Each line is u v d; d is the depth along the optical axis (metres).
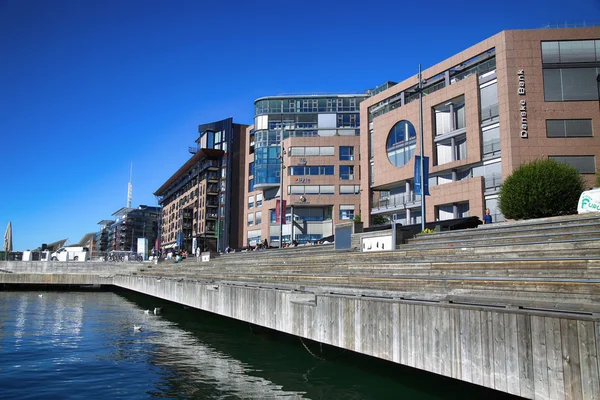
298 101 82.00
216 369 15.55
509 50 42.16
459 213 45.78
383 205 55.41
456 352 9.21
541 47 42.09
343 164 75.50
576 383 7.15
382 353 11.19
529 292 9.81
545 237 14.75
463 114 46.62
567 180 28.50
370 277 14.95
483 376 8.63
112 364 16.59
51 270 62.62
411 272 15.29
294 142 76.94
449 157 47.53
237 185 92.69
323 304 13.66
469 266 13.15
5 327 26.72
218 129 96.25
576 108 41.06
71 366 16.30
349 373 14.08
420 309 10.15
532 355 7.80
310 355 16.81
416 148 50.38
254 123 83.62
